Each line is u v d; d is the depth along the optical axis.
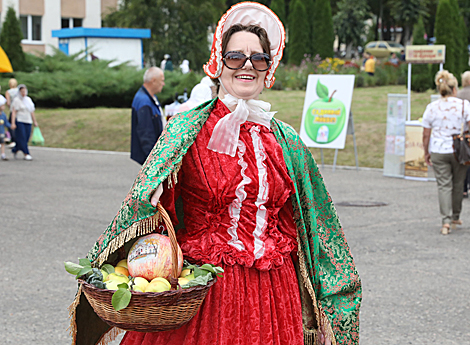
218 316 2.43
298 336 2.57
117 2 42.47
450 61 25.41
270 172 2.54
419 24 30.95
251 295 2.47
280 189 2.56
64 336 4.34
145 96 8.06
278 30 2.65
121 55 31.08
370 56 31.11
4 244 6.96
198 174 2.49
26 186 11.38
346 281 2.72
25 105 15.47
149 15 37.69
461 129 7.62
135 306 2.12
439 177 7.73
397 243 7.14
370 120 18.19
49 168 14.09
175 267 2.25
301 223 2.65
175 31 37.69
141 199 2.32
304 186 2.66
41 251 6.66
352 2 53.56
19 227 7.86
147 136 7.98
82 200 9.91
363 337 4.36
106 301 2.15
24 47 37.69
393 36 67.50
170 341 2.42
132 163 15.30
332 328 2.70
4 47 26.16
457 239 7.37
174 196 2.54
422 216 8.78
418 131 12.54
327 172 13.81
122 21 37.97
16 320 4.62
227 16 2.58
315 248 2.67
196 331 2.42
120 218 2.35
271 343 2.47
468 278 5.77
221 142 2.49
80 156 16.72
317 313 2.67
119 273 2.37
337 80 14.17
